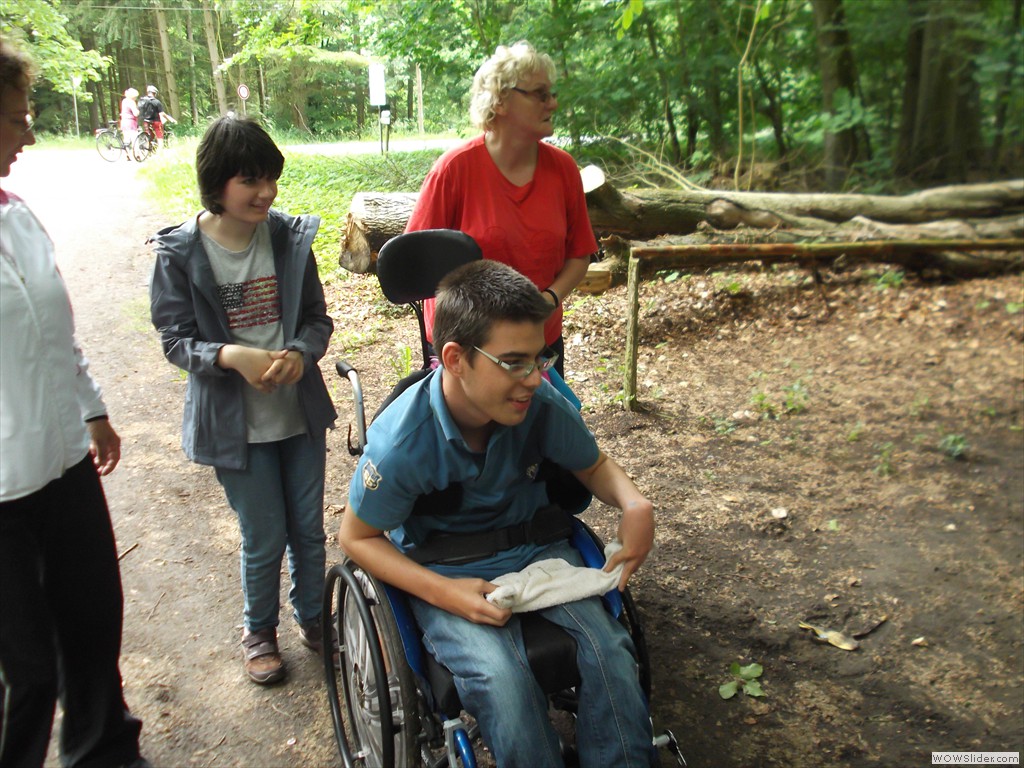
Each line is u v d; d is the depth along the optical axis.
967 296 6.39
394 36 10.84
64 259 7.80
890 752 2.48
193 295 2.30
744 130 9.57
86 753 2.23
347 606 2.23
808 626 3.03
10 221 1.85
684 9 9.06
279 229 2.44
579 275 3.02
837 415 4.77
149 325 6.22
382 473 1.87
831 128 8.52
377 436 1.90
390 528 1.95
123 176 13.39
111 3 28.91
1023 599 3.16
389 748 1.89
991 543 3.53
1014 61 7.95
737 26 8.92
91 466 2.09
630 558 2.00
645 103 9.54
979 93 8.54
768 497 3.92
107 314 6.41
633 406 4.82
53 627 2.00
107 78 33.91
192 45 31.77
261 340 2.42
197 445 2.38
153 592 3.20
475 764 1.67
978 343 5.67
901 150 8.80
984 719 2.61
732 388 5.16
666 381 5.25
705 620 3.07
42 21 18.00
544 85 2.60
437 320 1.83
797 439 4.50
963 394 5.01
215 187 2.19
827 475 4.13
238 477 2.45
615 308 6.27
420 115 28.86
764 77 9.27
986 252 6.80
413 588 1.88
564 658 1.83
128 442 4.46
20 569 1.87
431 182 2.78
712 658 2.88
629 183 9.03
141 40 31.53
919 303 6.29
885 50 8.83
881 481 4.06
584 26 9.30
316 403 2.51
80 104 32.12
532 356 1.77
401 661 1.84
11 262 1.82
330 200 9.83
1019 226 6.94
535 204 2.80
